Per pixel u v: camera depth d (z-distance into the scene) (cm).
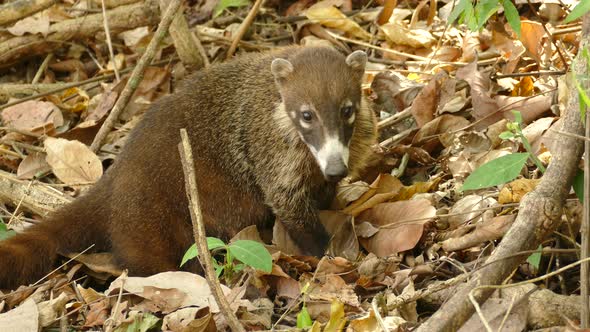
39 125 825
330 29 900
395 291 564
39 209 734
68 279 639
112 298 581
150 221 664
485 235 572
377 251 621
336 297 554
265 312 562
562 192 471
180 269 675
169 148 668
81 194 726
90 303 579
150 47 782
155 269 662
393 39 860
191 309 546
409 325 498
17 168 803
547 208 462
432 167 711
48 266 668
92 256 678
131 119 847
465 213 592
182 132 458
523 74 727
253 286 591
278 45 908
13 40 910
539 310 485
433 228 626
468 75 741
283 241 680
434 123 718
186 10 980
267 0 959
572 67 445
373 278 587
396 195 659
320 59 642
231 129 675
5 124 849
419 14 891
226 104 679
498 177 486
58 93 894
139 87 861
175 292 567
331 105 617
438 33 860
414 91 762
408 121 749
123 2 927
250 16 857
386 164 713
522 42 749
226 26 944
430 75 800
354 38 892
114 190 673
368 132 675
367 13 905
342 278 591
